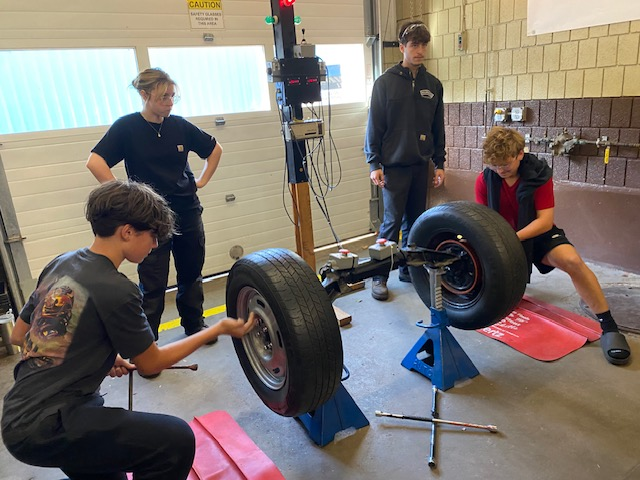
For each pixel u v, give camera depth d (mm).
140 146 2414
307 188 2871
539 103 3658
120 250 1362
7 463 1973
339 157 4512
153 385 2449
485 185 2609
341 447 1913
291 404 1635
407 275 3500
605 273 3379
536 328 2668
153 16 3414
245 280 1670
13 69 3066
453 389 2221
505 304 2020
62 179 3311
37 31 3062
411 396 2195
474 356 2484
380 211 4824
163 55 3527
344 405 1961
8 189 3139
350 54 4387
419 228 2273
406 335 2764
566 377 2256
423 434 1948
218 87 3789
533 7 3541
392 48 4590
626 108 3160
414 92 3148
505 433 1918
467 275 2203
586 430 1903
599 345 2490
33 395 1248
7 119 3105
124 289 1304
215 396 2326
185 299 2834
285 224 4301
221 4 3650
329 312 1554
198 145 2686
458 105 4309
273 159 4117
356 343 2699
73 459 1271
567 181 3596
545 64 3568
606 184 3371
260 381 1848
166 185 2512
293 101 2670
